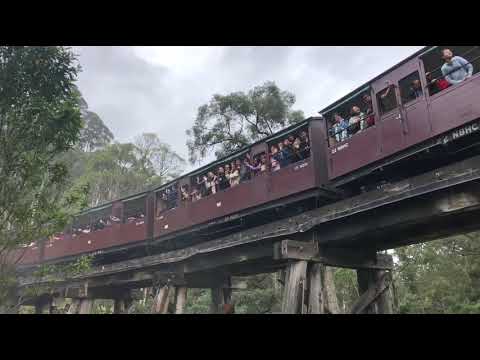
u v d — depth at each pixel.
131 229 18.72
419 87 9.69
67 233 22.19
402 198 9.04
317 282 11.13
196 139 29.30
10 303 13.46
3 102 8.02
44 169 8.06
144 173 44.69
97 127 60.06
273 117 28.62
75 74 8.73
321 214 10.78
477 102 8.20
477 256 26.97
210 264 14.50
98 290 20.16
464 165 8.12
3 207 7.52
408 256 32.09
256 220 14.66
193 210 15.66
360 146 10.59
